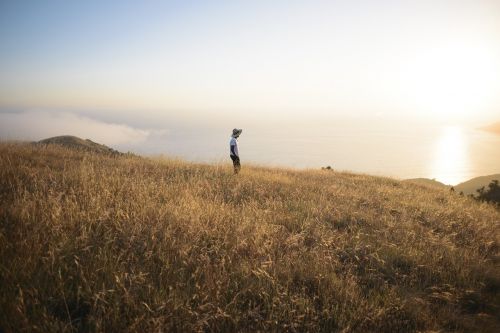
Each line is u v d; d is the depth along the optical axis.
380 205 11.04
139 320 3.92
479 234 9.28
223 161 16.30
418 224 9.31
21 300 3.76
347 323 4.60
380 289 5.61
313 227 7.98
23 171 9.03
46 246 5.19
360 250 6.94
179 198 8.18
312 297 5.15
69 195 7.44
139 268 5.03
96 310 4.13
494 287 6.32
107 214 6.32
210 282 4.84
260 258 6.00
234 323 4.29
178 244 5.86
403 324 4.87
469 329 4.92
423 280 6.25
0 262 4.54
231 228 6.92
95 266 4.79
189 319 4.17
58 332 3.75
